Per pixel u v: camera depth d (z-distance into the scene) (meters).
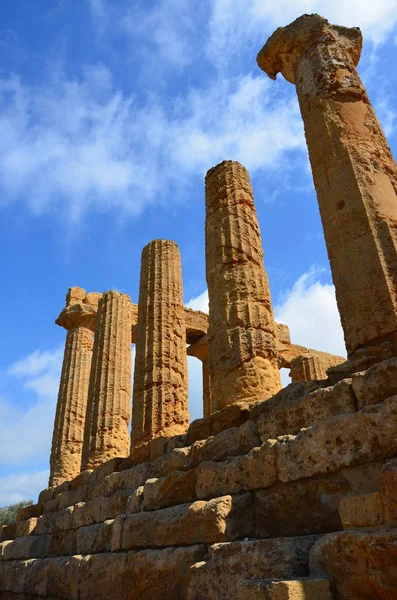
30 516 13.24
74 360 16.73
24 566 10.77
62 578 8.74
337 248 6.06
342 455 4.43
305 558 4.14
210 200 9.45
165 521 6.34
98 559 7.70
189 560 5.43
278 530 4.89
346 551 3.69
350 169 6.35
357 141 6.66
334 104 7.04
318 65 7.49
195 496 6.27
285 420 5.48
